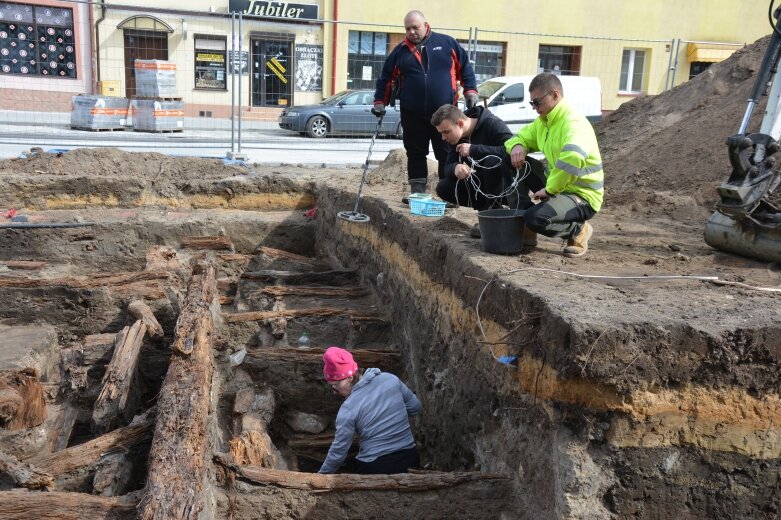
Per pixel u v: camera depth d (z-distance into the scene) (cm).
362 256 692
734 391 299
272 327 575
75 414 475
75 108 1539
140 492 310
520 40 2106
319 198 851
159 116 1527
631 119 866
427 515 345
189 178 905
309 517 340
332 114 1656
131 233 770
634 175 711
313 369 530
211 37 1981
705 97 777
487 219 421
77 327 585
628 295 339
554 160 413
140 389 516
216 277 659
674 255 438
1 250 734
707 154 659
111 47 1931
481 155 462
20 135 1332
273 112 1858
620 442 301
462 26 2134
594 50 2133
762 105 667
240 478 343
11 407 398
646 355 292
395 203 644
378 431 417
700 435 304
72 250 750
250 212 869
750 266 414
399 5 2059
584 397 299
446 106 475
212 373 467
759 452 307
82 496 303
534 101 409
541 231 410
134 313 568
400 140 1645
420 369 505
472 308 407
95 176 838
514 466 347
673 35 2297
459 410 422
